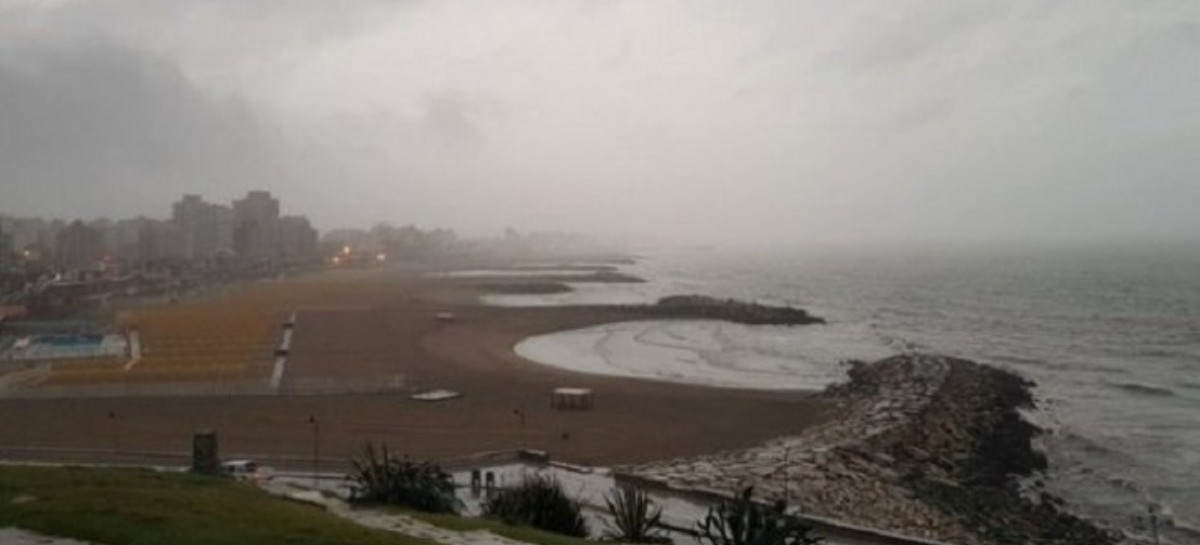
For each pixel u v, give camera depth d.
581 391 69.44
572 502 27.83
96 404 67.50
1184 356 107.38
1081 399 78.50
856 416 64.12
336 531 18.06
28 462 46.75
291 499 24.03
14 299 159.62
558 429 59.78
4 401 68.44
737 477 46.09
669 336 128.00
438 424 60.97
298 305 160.88
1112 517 44.50
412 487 25.47
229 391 72.25
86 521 17.44
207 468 35.53
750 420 63.62
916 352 108.31
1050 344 119.94
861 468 49.69
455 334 119.06
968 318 156.88
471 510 32.06
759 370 94.50
